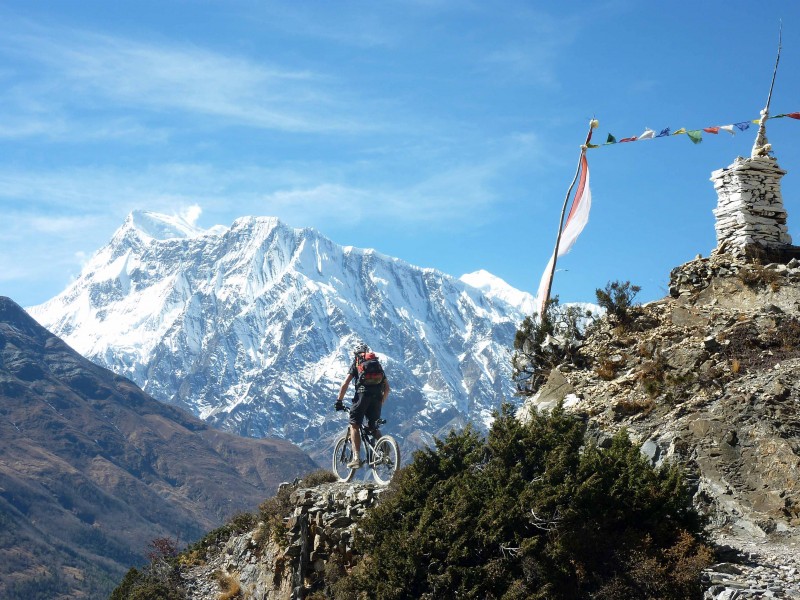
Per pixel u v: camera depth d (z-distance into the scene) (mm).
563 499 14992
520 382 24094
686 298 23594
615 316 23625
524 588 14492
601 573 14281
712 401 18828
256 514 27266
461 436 18094
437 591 15078
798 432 17250
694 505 16875
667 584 13430
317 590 19297
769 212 24359
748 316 21469
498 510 15352
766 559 14398
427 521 15977
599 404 20438
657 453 18047
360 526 17406
